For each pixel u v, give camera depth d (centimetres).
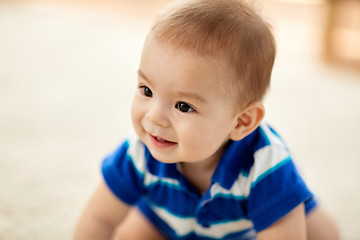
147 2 294
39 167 106
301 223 64
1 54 185
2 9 255
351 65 199
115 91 160
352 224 93
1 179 99
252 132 67
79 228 76
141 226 82
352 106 156
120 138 125
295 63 200
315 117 146
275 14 265
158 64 55
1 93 147
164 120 56
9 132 121
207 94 55
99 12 267
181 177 68
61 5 277
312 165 116
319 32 211
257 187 64
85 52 198
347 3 198
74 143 120
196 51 54
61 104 144
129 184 72
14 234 81
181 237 76
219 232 73
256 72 59
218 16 57
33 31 221
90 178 104
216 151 67
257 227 65
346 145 128
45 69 175
